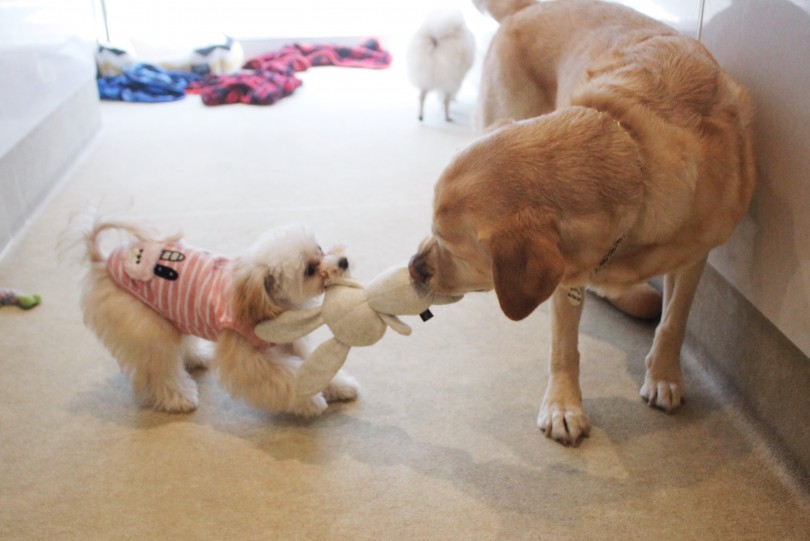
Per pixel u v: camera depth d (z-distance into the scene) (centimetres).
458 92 414
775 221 160
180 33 487
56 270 244
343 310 159
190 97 428
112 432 177
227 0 523
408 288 154
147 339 176
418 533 149
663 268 151
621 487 159
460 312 223
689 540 146
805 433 159
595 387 190
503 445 171
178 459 169
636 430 175
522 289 129
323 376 166
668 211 140
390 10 529
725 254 182
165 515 154
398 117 390
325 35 498
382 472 164
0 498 158
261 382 172
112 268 176
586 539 147
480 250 137
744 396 182
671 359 182
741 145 151
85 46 355
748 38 166
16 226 267
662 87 149
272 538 148
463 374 196
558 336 176
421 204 287
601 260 139
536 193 131
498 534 148
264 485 161
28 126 276
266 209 284
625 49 165
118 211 232
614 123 139
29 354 204
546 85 209
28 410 184
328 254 171
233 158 334
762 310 166
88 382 194
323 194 297
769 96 159
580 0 205
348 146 349
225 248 254
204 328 174
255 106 409
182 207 286
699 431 174
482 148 137
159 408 185
